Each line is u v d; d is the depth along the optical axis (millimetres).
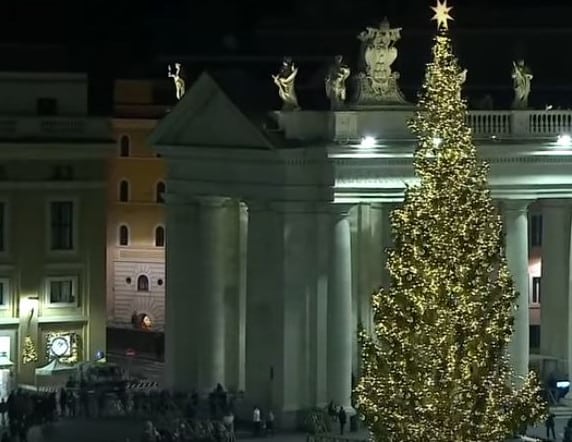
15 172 136000
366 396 83750
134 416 119688
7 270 136000
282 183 117188
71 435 115125
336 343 117750
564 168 121188
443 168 82812
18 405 118062
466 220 82688
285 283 117688
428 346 82750
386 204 119625
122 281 165375
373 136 117125
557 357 124312
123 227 164875
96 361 137625
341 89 117312
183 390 124125
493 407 83312
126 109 162875
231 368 123625
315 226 117688
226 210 122875
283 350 117875
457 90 83312
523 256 120562
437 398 82812
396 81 118375
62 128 137000
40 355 137125
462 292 82625
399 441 83250
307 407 118125
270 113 118625
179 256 123938
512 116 120062
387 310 83312
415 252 82812
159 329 159250
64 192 137375
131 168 163875
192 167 122500
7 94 136000
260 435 115938
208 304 122562
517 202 120375
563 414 120688
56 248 137500
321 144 116688
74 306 138000
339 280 117500
